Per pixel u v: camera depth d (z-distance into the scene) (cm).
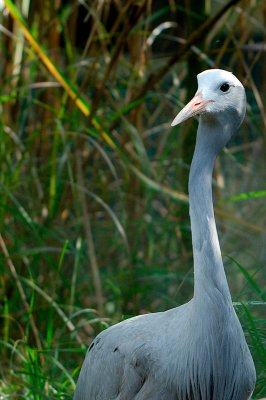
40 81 1229
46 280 1130
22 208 1073
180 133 1220
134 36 1196
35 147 1191
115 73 1151
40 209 1151
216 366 683
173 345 700
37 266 1120
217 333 675
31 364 951
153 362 709
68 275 1163
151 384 712
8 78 1163
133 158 1202
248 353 705
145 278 1138
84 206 1080
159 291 1172
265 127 1109
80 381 805
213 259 670
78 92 1090
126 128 1149
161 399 710
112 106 1209
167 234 1209
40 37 1164
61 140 1165
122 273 1151
